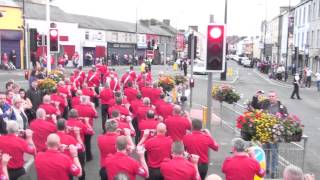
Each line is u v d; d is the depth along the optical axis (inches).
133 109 522.6
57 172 268.2
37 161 270.4
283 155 392.5
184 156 276.1
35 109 590.9
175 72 2148.1
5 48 1752.0
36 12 2017.7
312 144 611.2
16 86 521.7
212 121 707.4
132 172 272.4
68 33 2176.4
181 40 1502.2
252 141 391.9
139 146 311.6
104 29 2522.1
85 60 2303.2
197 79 1797.5
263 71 2576.3
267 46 3686.0
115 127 321.1
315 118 875.4
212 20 388.8
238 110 663.1
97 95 778.8
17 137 309.9
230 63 4133.9
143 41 3021.7
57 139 273.3
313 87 1724.9
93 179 413.1
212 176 212.8
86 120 432.1
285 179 200.7
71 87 738.2
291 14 2532.0
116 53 2691.9
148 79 905.5
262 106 474.6
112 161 273.0
